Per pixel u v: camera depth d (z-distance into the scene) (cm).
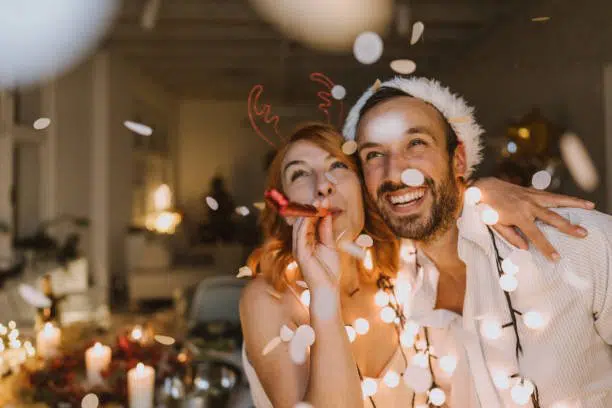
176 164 881
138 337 171
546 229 97
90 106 559
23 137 443
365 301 108
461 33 568
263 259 102
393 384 98
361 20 503
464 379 100
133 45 585
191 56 639
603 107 333
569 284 94
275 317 95
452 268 105
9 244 408
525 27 457
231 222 782
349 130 104
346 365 82
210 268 567
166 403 133
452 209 98
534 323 91
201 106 909
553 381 95
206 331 196
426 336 104
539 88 430
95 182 557
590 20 346
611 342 98
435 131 96
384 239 109
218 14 493
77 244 502
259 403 104
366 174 98
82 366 156
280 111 900
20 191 464
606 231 95
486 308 99
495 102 531
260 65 671
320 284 83
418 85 101
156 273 537
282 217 101
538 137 360
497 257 99
